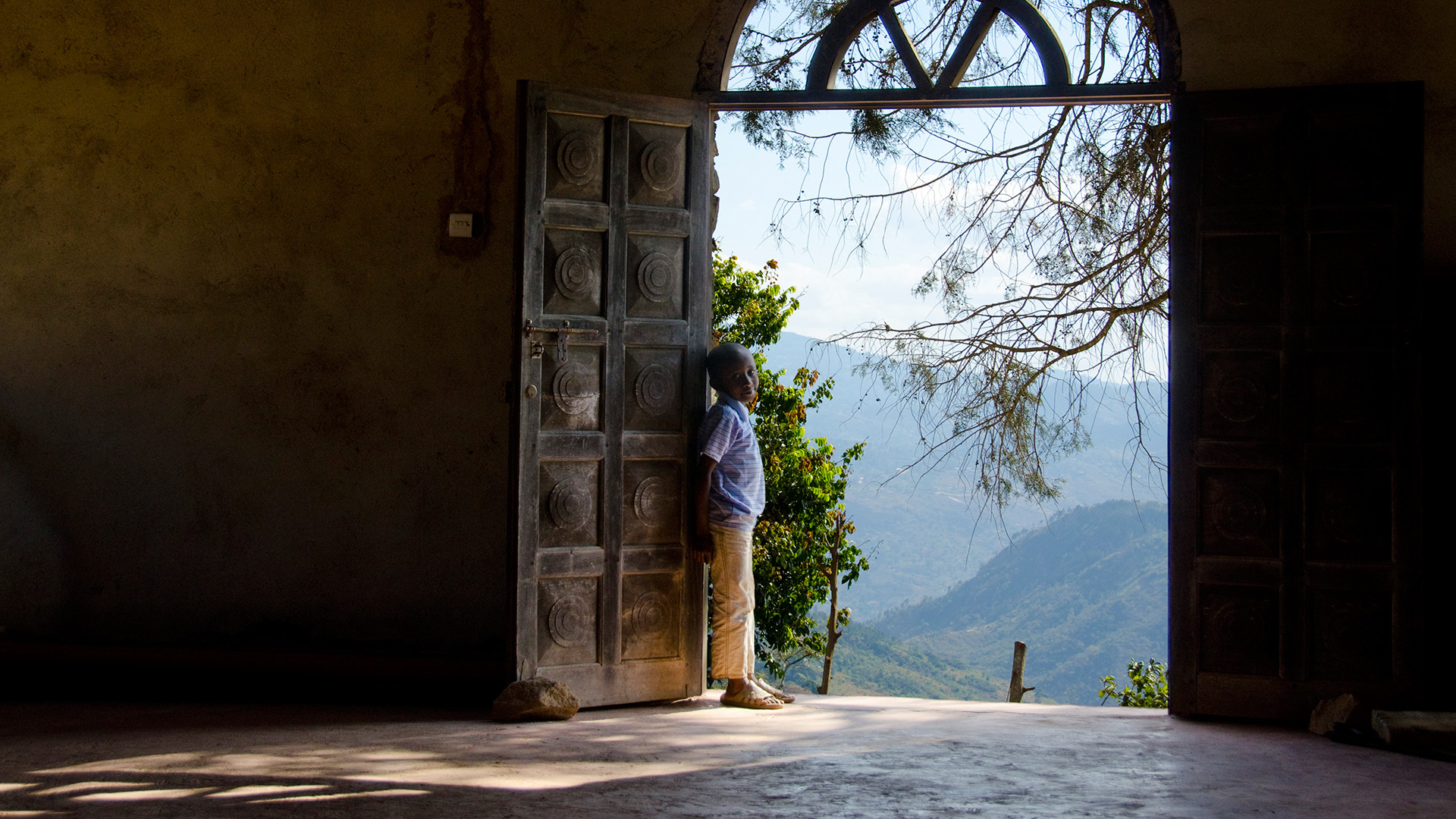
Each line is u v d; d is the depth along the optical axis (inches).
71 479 187.0
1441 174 159.9
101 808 101.3
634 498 165.3
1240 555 156.2
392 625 182.4
